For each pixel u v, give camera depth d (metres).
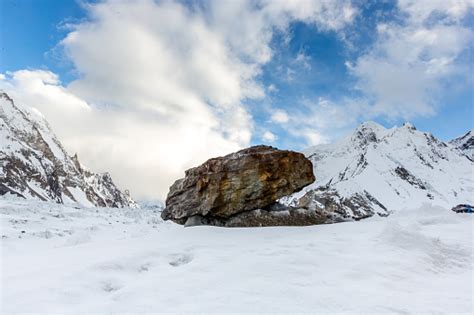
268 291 6.71
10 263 9.18
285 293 6.62
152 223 23.84
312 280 7.38
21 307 6.03
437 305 6.19
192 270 8.04
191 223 15.68
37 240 14.94
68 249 11.06
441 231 12.70
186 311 5.82
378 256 9.15
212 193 15.47
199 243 10.92
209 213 15.41
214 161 16.53
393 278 7.64
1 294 6.60
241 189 15.38
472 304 6.23
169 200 17.52
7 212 20.16
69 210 25.94
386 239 10.45
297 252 9.48
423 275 8.01
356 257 9.09
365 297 6.50
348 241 10.95
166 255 9.70
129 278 8.05
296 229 13.61
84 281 7.42
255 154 15.97
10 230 15.84
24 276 7.71
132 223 23.28
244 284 7.07
